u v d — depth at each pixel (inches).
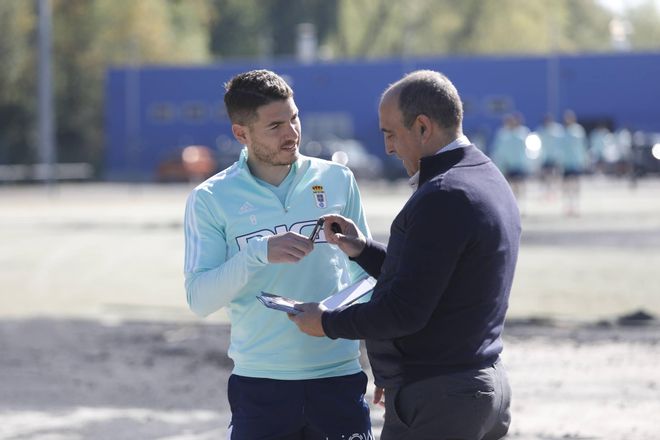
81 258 1886.1
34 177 4877.0
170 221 2657.5
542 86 5629.9
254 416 468.1
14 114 5782.5
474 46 7322.8
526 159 2684.5
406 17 7421.3
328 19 7509.8
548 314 1232.8
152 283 1557.6
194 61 6993.1
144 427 782.5
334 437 468.4
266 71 466.3
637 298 1350.9
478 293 408.2
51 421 801.6
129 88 5816.9
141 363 1009.5
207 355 1043.3
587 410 808.3
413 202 408.2
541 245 1967.3
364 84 5733.3
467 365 413.1
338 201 481.1
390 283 409.1
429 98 420.2
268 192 467.8
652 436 735.7
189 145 5812.0
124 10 6220.5
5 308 1339.8
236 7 7746.1
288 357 464.1
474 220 401.7
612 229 2265.0
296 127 467.2
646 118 5551.2
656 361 977.5
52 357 1035.3
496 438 437.7
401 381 419.5
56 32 6018.7
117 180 5364.2
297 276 466.9
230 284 444.1
